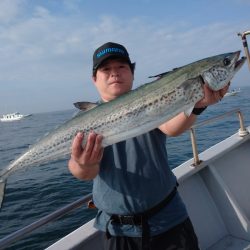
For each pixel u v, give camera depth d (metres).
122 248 1.16
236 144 2.20
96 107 1.22
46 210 5.14
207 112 17.11
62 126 1.24
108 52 1.18
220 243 1.85
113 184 1.14
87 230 1.44
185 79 1.13
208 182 1.99
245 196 2.10
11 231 4.34
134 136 1.14
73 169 1.12
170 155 7.35
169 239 1.14
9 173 1.30
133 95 1.19
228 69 1.13
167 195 1.15
